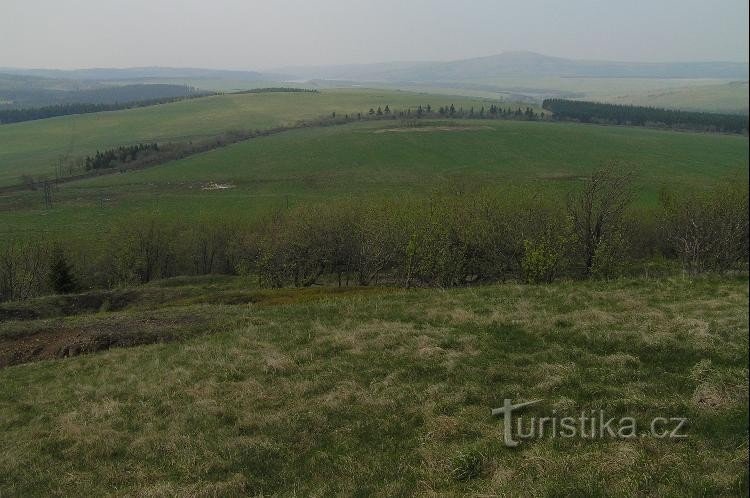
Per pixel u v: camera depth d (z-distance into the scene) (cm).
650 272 4800
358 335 2120
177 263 7806
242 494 1194
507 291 2633
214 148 16338
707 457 1032
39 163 14875
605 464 1056
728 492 910
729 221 4116
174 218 8306
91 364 2345
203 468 1300
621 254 4584
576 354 1686
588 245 4538
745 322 1745
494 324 2066
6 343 2858
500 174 11788
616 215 4584
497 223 4928
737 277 2459
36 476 1376
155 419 1619
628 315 1997
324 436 1405
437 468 1160
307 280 6300
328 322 2412
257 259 6588
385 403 1517
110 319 3084
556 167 11875
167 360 2202
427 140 15638
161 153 15162
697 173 7844
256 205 10394
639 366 1548
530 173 11606
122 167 14275
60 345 2730
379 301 2712
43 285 6500
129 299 5125
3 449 1560
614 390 1400
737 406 1201
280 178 13175
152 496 1189
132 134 18688
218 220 8019
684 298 2173
